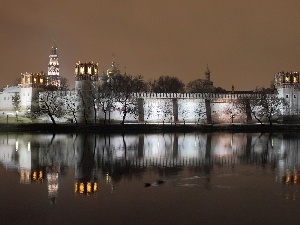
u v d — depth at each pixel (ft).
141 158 283.38
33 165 250.16
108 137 452.35
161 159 279.08
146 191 181.27
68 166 247.50
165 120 650.84
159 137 460.96
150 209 154.20
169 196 172.35
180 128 548.72
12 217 144.66
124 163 260.42
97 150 328.29
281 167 246.68
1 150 322.14
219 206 158.10
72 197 170.40
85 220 141.79
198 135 497.46
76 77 632.79
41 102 633.20
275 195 174.70
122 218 143.84
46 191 180.75
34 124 524.11
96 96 622.54
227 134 514.27
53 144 370.53
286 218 144.36
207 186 191.31
